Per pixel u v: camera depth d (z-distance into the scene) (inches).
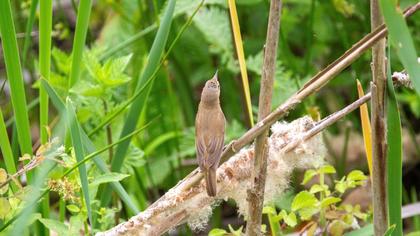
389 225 258.4
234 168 265.7
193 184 259.6
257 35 520.1
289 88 403.2
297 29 517.0
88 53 346.0
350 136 507.5
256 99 511.5
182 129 480.1
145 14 452.4
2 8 282.8
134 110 313.9
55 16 553.9
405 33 216.2
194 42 508.1
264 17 521.3
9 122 426.6
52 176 309.7
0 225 278.4
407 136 515.5
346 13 470.6
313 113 401.4
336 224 301.7
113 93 375.6
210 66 512.4
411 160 508.4
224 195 267.3
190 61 513.3
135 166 361.7
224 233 296.5
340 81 502.9
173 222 264.2
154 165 446.6
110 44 459.8
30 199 261.6
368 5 467.5
